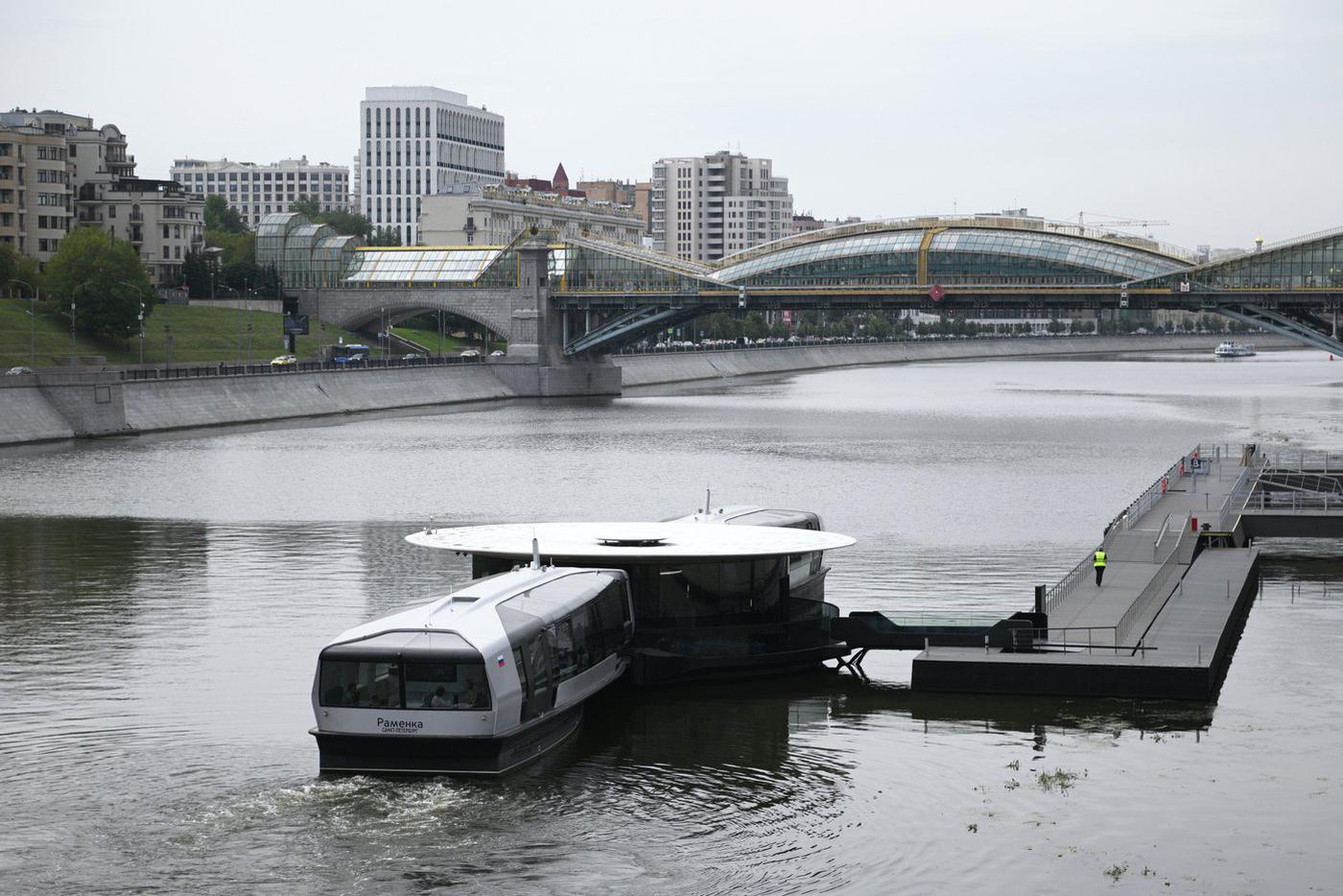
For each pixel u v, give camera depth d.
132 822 44.00
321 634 67.19
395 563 85.19
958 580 79.81
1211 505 95.00
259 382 189.88
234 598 75.19
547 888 39.81
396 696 47.31
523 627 49.44
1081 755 49.88
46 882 40.06
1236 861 41.62
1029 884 40.19
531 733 49.47
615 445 155.38
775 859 41.84
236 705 55.94
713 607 59.78
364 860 41.50
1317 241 189.25
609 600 56.62
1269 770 48.38
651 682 57.66
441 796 46.09
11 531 97.25
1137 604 66.12
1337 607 72.31
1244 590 71.88
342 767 47.97
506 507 108.75
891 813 45.03
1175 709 54.75
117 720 53.97
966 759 49.66
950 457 143.75
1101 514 105.19
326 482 123.62
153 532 96.56
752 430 174.75
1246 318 195.62
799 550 60.16
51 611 72.00
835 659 62.22
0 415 152.38
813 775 48.28
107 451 147.00
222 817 44.31
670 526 67.31
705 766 49.16
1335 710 54.62
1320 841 42.81
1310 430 172.38
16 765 48.97
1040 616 59.75
